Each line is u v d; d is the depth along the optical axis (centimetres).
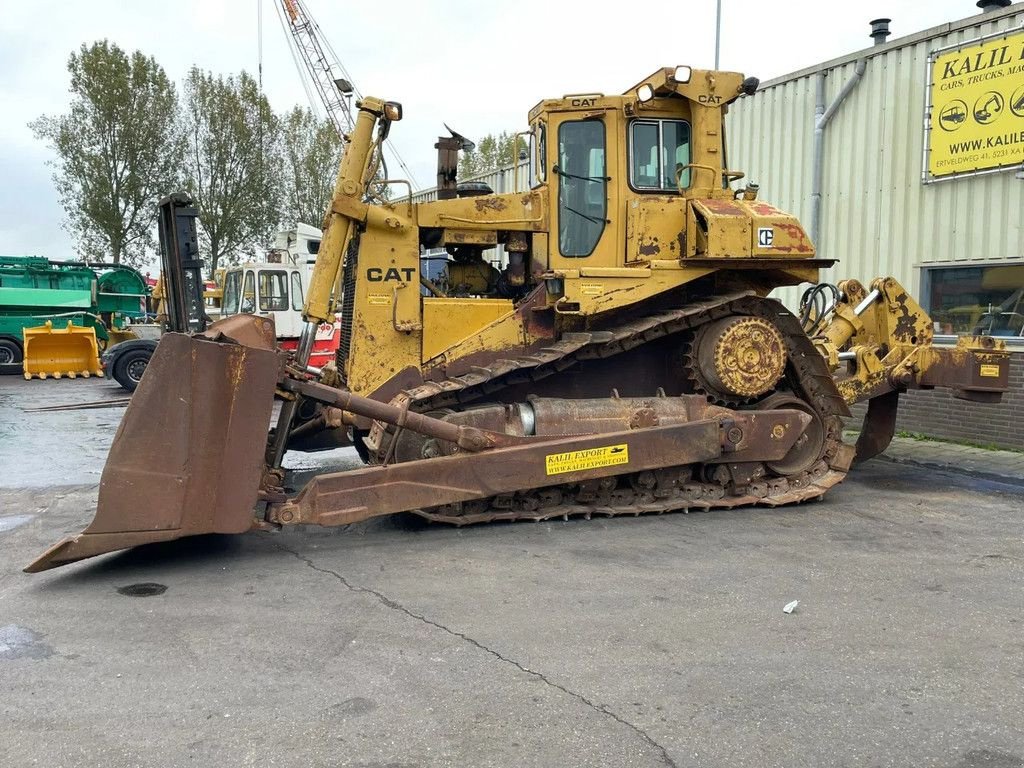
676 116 692
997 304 910
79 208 3244
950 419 982
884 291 801
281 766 288
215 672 362
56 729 312
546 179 682
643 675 360
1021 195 870
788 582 485
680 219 684
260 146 3478
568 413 623
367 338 660
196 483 491
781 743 305
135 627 412
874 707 333
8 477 802
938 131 939
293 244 1922
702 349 666
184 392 486
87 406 1401
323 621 420
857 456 839
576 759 293
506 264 721
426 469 559
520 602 448
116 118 3222
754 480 681
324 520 532
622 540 572
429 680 354
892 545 566
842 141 1066
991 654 386
